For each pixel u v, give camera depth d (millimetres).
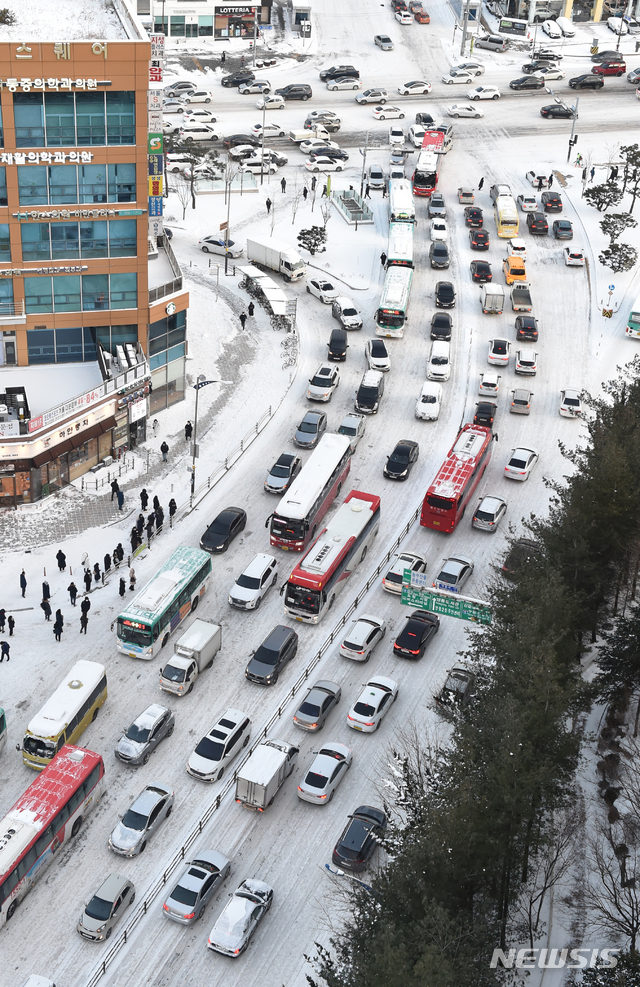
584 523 52844
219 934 41188
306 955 40188
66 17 68625
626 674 49531
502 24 145625
